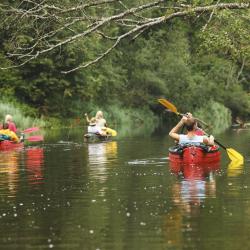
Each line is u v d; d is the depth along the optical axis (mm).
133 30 44562
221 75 111812
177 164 34719
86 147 46844
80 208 22016
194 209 21484
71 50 78250
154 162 35750
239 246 17047
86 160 37188
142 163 35250
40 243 17672
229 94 113125
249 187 25875
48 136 60000
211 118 105562
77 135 61438
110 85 94312
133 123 95062
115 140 54312
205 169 32469
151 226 19234
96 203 22875
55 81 83500
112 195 24453
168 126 86062
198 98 106750
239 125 92562
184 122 36500
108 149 44844
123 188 26109
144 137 58406
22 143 50281
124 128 78688
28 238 18172
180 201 22969
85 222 19906
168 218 20234
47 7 48219
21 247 17344
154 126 85938
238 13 47531
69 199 23766
